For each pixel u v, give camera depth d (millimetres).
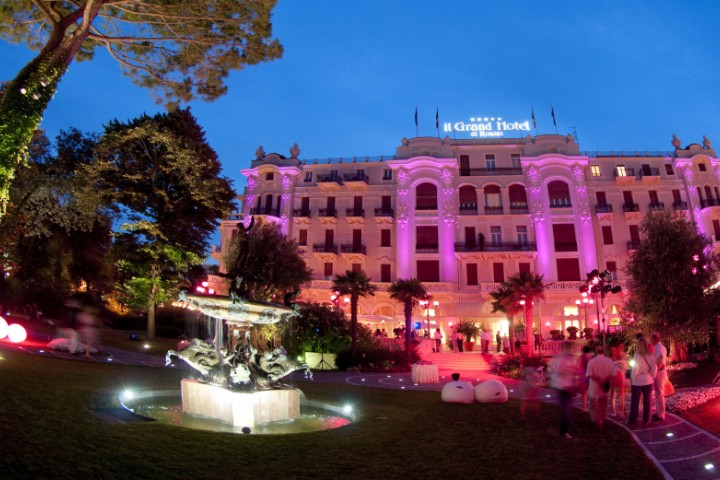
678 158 45500
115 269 38375
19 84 13375
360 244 46688
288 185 48969
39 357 15047
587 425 10500
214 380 10852
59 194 28688
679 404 12016
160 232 30406
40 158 31125
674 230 24203
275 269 31469
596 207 45000
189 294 11016
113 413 9000
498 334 36781
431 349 35875
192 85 18609
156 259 30766
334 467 6949
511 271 44250
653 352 10906
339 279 29875
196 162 31750
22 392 9023
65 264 35281
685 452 8484
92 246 38156
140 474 5945
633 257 25469
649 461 7836
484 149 48375
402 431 9500
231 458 6949
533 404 13078
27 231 30000
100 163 29891
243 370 10500
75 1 15609
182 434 7863
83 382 11438
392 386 19062
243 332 11109
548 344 32031
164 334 34219
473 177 47031
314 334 29828
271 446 7770
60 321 31328
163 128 33281
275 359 10953
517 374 23500
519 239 45125
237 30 16922
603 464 7664
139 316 36000
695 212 44188
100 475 5734
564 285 42625
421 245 45781
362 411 11508
